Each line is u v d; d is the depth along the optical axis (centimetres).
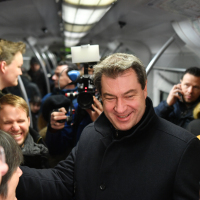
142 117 95
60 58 1110
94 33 464
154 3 175
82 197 98
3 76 145
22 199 99
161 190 82
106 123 104
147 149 89
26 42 559
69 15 285
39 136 140
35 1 221
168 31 262
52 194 104
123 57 86
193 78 171
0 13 257
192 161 82
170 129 91
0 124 117
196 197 79
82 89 144
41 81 504
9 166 62
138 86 86
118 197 88
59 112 144
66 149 170
